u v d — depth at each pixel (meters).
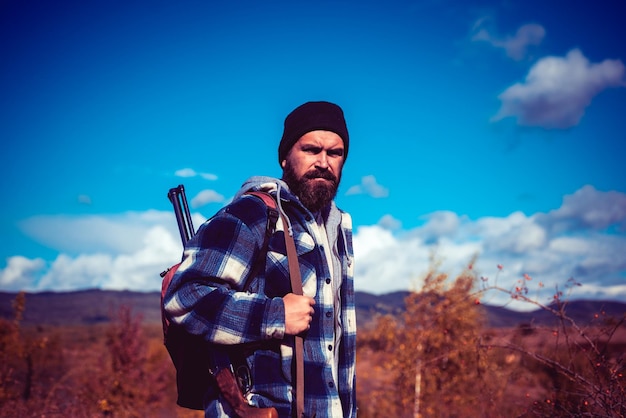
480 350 4.55
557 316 3.80
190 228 2.53
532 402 3.90
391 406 10.13
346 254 2.51
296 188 2.39
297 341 2.05
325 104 2.44
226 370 2.02
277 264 2.15
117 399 12.30
